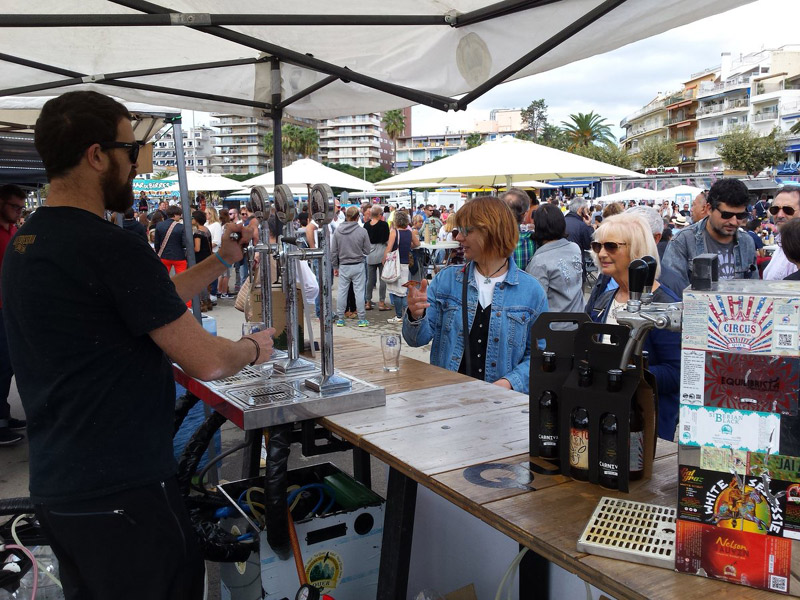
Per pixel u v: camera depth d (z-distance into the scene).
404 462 1.51
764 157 53.06
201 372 1.52
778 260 4.21
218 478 3.45
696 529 1.02
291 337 2.26
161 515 1.50
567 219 7.07
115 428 1.44
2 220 4.50
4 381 4.42
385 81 2.84
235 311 10.13
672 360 2.18
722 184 3.70
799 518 0.95
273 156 3.54
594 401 1.36
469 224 2.64
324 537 1.96
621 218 2.46
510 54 2.41
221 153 131.25
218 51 3.08
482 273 2.72
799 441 0.94
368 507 2.02
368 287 10.39
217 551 1.86
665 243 5.30
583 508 1.27
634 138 111.12
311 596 1.78
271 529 1.82
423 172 7.45
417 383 2.24
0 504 1.88
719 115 75.81
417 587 2.18
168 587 1.52
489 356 2.63
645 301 1.29
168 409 1.58
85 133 1.44
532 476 1.43
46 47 2.88
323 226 1.93
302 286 2.69
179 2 2.24
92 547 1.44
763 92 71.12
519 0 2.10
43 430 1.45
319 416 1.87
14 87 3.21
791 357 0.94
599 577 1.04
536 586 1.77
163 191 20.44
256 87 3.41
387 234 10.19
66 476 1.42
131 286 1.42
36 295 1.40
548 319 1.52
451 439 1.67
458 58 2.59
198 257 9.84
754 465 0.97
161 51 3.04
